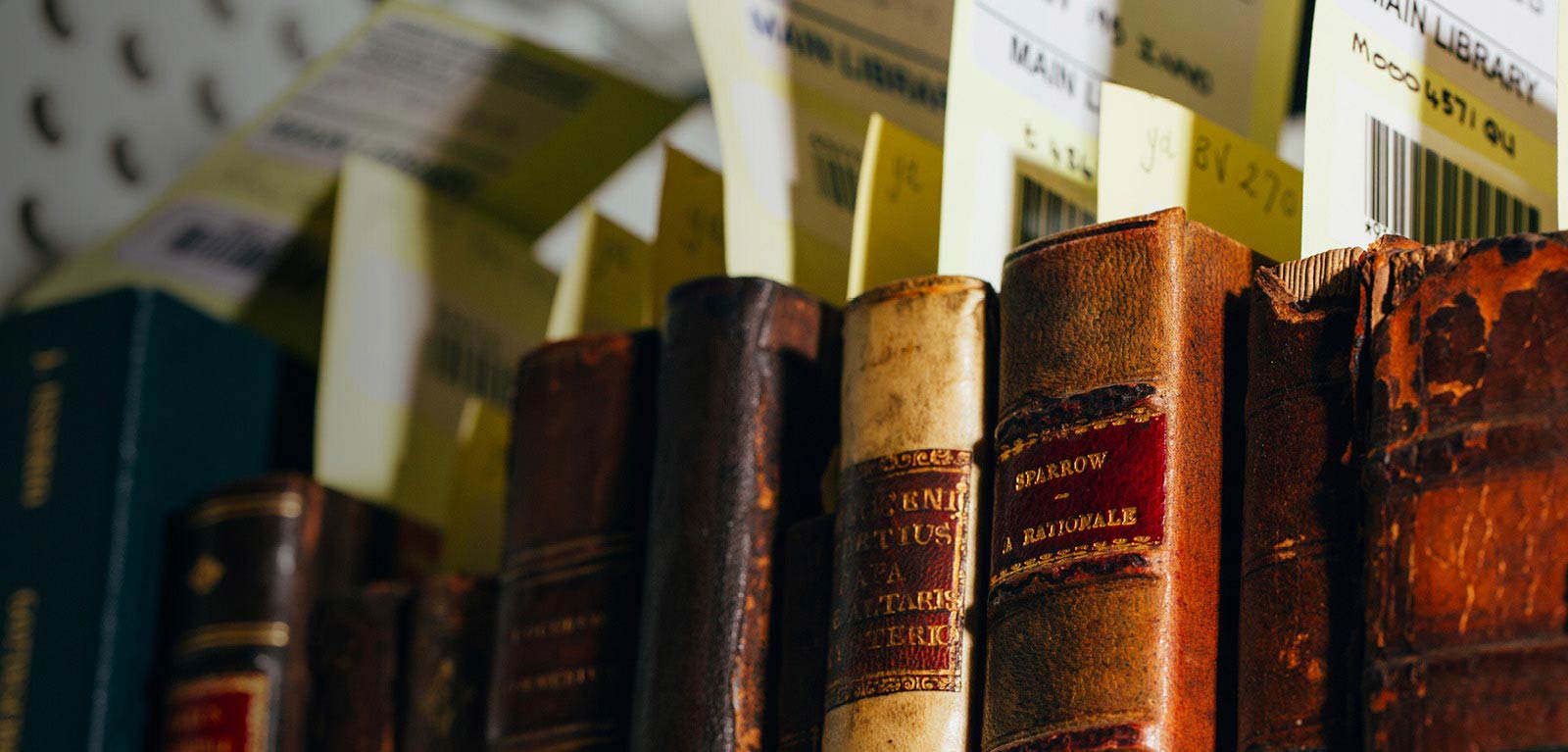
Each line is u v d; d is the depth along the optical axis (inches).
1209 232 21.7
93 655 28.3
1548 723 18.4
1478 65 23.7
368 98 34.6
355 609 27.8
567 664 24.7
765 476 23.9
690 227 27.2
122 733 28.3
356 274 31.0
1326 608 19.8
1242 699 20.2
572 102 34.2
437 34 34.9
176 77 39.1
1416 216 22.7
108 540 28.8
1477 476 19.1
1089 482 20.9
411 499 31.3
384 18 35.5
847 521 22.8
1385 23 22.8
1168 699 20.2
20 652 28.7
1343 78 22.3
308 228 33.4
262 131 34.8
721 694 23.2
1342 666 19.7
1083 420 21.1
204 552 28.9
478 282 33.1
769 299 24.3
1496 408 19.1
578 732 24.4
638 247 29.5
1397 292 19.9
